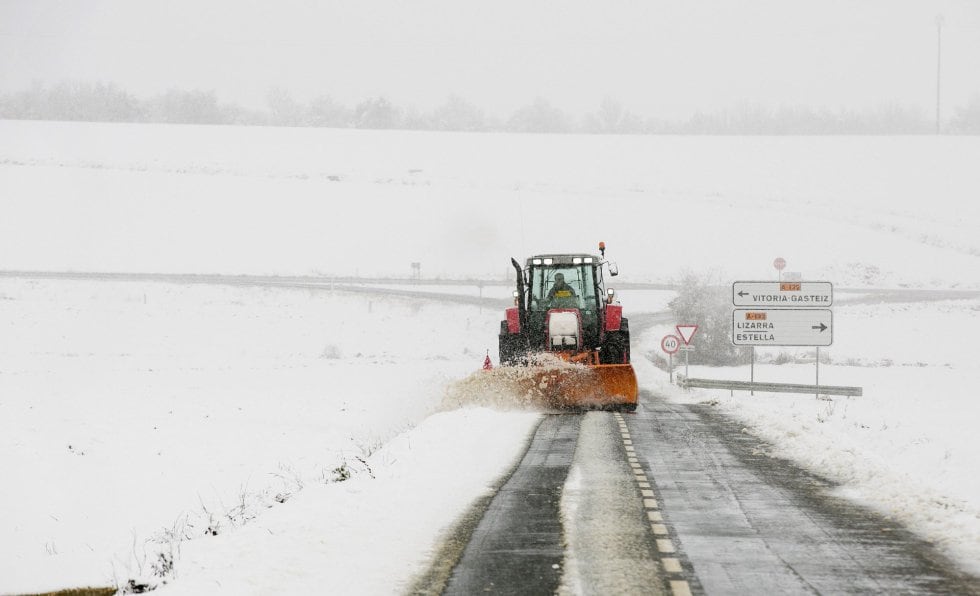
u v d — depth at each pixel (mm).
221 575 20234
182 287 158000
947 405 59875
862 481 32500
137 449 49344
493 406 55562
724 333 112312
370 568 21188
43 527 34719
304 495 29172
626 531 25016
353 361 111188
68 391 74688
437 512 27203
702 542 23766
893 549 22984
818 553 22609
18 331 126500
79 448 49438
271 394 74062
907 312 152375
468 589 19609
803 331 66938
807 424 46375
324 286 163125
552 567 21344
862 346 129875
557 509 27828
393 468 34375
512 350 60562
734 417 53500
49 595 22375
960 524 25203
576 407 55750
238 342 127438
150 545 29953
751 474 34406
